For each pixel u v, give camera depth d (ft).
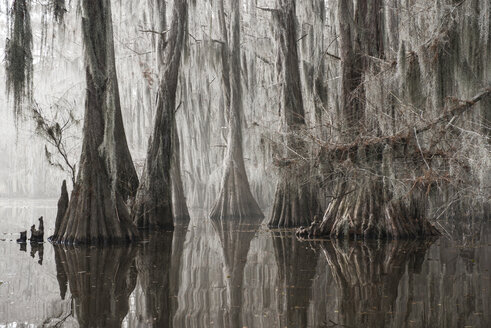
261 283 33.88
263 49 118.21
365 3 63.10
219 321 24.62
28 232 70.64
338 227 61.16
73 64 100.12
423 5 52.16
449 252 48.11
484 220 85.25
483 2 45.62
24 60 55.21
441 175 53.42
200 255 48.29
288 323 24.03
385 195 59.62
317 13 80.48
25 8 55.21
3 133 153.07
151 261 44.21
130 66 115.14
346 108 61.98
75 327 23.84
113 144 56.49
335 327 23.17
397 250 49.85
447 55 48.16
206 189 133.59
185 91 113.29
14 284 33.50
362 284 32.73
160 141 80.12
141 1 101.24
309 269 39.09
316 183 70.08
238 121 107.04
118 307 27.66
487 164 46.98
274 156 75.92
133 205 79.30
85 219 55.88
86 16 55.88
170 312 26.50
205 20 115.75
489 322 23.44
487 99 48.52
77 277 36.19
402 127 53.72
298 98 83.46
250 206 106.01
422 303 27.32
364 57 62.08
